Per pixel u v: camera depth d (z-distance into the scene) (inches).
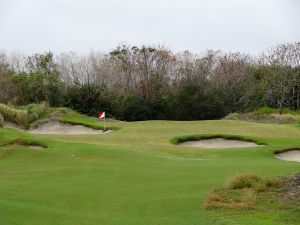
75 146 983.6
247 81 2753.4
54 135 1305.4
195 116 2185.0
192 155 992.2
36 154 906.7
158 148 1067.3
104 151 926.4
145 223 421.7
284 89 2578.7
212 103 2239.2
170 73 2827.3
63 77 3029.0
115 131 1488.7
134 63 2780.5
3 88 2203.5
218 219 421.1
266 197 488.1
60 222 432.5
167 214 449.1
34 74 2245.3
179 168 729.0
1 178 694.5
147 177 648.4
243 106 2682.1
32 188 594.6
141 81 2640.3
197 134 1306.6
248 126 1571.1
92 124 1630.2
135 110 2226.9
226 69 2797.7
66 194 553.0
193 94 2324.1
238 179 537.6
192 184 575.2
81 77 3051.2
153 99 2420.0
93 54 4008.4
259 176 555.5
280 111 2439.7
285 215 425.1
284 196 486.3
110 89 2561.5
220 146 1252.5
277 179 541.3
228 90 2701.8
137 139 1253.7
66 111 1836.9
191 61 3048.7
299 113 2524.6
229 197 496.7
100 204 500.4
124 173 687.7
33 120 1700.3
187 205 475.8
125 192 553.9
